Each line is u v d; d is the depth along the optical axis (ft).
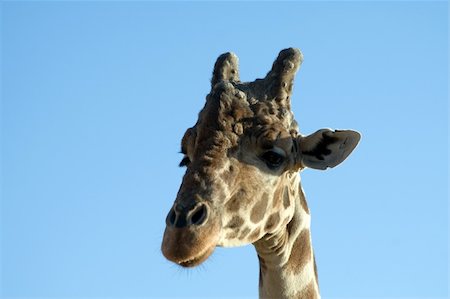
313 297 56.18
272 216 52.65
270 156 52.06
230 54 57.52
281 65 54.70
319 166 53.31
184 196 48.70
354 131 52.65
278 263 55.26
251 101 53.16
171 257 46.88
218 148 50.88
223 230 49.62
